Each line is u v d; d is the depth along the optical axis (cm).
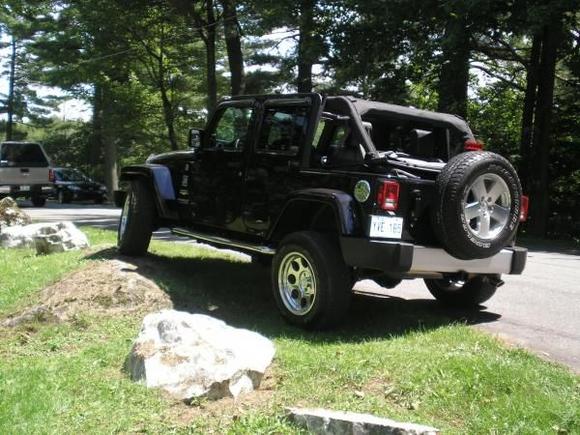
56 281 668
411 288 806
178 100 3347
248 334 452
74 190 3112
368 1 1662
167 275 708
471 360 441
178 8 2322
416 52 1745
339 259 549
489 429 352
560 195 2025
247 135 665
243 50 3062
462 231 538
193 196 743
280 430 352
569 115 1992
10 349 500
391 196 528
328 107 609
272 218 625
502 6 1570
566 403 384
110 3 2473
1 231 1035
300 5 1845
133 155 4603
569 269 1036
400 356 459
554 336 570
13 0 2712
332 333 550
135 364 423
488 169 545
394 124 654
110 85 3162
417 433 331
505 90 2272
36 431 347
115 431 353
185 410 377
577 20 1741
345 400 390
